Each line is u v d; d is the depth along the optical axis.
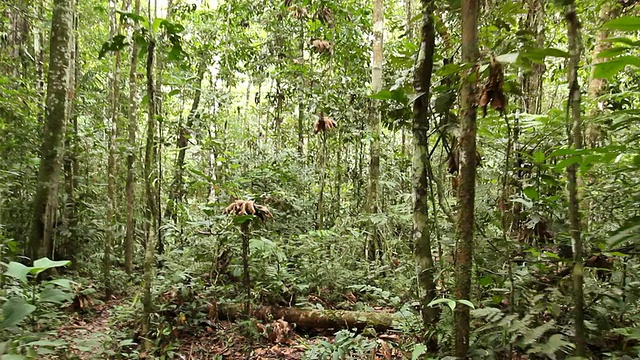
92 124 8.38
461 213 2.35
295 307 4.65
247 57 9.73
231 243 5.02
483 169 4.21
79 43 8.51
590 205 3.43
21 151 6.01
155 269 5.63
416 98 2.70
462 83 2.29
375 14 6.49
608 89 4.29
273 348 4.02
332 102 7.46
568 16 1.95
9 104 5.67
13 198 6.15
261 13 9.12
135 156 6.36
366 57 8.02
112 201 6.35
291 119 11.27
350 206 8.03
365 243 6.50
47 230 5.35
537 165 3.06
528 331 2.18
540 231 3.21
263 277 4.91
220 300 4.60
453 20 3.46
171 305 4.36
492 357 2.27
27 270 2.07
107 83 9.09
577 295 2.04
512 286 2.62
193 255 5.40
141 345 3.74
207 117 7.66
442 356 2.47
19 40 7.34
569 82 1.97
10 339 2.34
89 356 3.40
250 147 9.68
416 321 3.44
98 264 6.45
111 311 4.95
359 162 8.13
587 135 3.62
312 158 9.52
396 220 6.09
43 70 7.61
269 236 5.84
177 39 4.03
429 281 2.69
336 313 4.46
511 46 2.58
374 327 4.31
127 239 6.26
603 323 2.48
